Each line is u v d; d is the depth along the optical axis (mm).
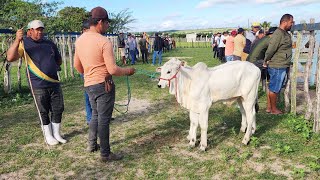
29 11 12906
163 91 10773
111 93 4953
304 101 8898
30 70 5746
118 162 5227
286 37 7117
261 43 8062
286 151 5336
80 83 12695
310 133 6195
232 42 12586
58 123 6133
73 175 4844
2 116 8008
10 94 10273
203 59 23562
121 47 19844
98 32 4883
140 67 18328
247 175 4703
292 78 7352
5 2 14836
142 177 4711
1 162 5340
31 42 5711
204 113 5453
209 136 6281
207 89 5418
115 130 6805
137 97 9969
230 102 6316
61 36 14438
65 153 5672
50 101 6008
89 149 5637
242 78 5688
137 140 6180
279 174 4703
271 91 7500
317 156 5180
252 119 5820
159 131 6664
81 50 4875
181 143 5988
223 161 5145
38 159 5441
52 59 5871
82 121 7484
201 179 4609
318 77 6148
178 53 32562
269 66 7383
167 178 4664
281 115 7434
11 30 10336
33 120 7625
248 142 5820
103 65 4828
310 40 6848
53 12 14922
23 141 6203
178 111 8203
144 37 21797
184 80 5500
